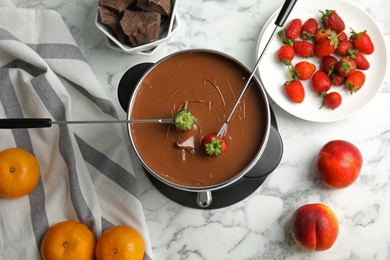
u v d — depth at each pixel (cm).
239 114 72
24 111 87
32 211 84
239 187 84
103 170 84
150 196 85
